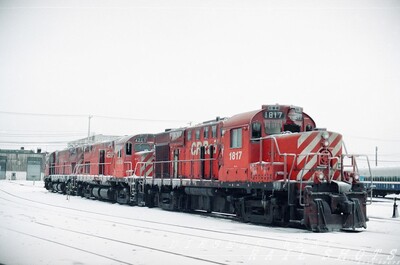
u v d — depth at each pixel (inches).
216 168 902.4
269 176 706.2
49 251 465.7
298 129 784.9
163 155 1147.3
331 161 701.3
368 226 740.0
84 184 1665.8
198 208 965.8
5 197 1427.2
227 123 838.5
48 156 2283.5
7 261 416.2
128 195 1266.0
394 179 2110.0
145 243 520.7
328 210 651.5
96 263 407.2
